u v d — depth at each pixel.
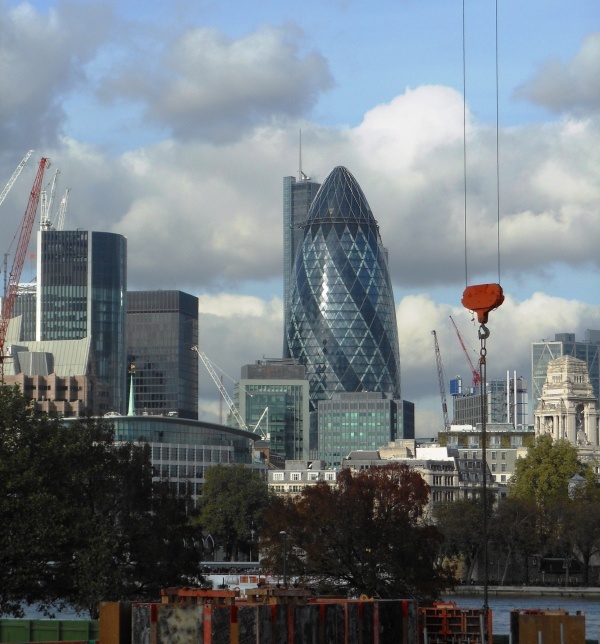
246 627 125.44
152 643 125.69
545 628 139.88
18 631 146.50
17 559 179.25
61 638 145.38
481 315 128.50
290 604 130.25
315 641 130.62
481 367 129.38
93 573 182.62
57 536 181.00
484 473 136.75
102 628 131.25
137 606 127.00
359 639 135.12
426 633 148.75
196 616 124.81
